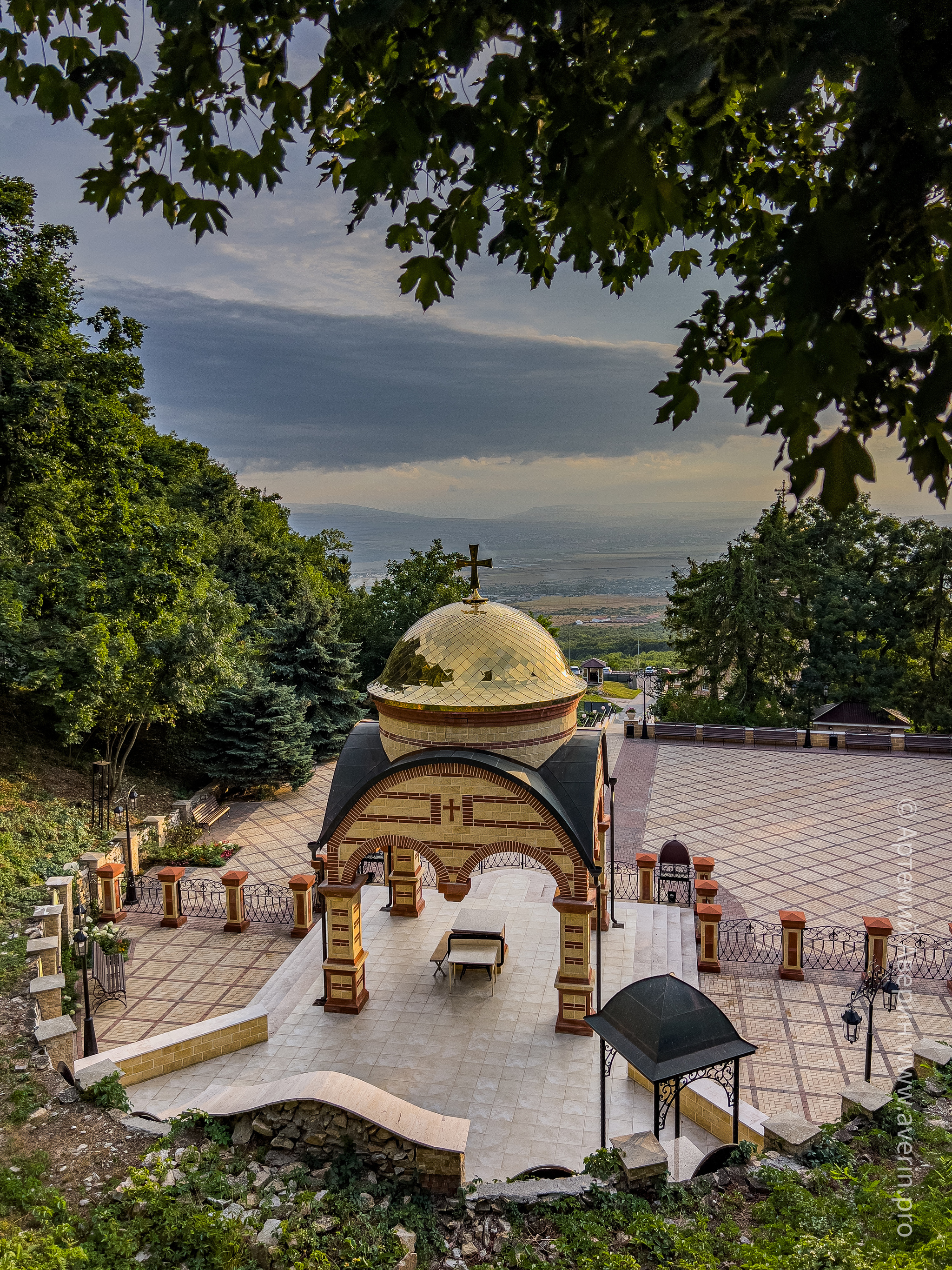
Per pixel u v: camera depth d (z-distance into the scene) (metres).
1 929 17.16
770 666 44.72
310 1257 9.12
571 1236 9.67
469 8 3.60
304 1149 11.17
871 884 23.47
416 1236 9.77
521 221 5.09
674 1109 13.75
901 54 2.55
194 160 4.50
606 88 3.55
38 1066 12.93
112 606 25.09
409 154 3.79
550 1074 14.60
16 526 22.77
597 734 17.44
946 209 2.70
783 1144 11.05
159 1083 14.34
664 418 3.54
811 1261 8.22
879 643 44.91
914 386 2.72
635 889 23.33
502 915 18.20
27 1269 8.43
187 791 30.31
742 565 43.44
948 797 31.20
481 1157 12.62
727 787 32.81
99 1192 10.33
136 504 27.56
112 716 25.50
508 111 3.69
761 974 18.56
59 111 4.50
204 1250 9.20
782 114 2.84
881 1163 10.62
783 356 2.58
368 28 3.66
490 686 16.11
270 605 42.28
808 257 2.61
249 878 24.52
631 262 5.96
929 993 17.66
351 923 16.45
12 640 22.55
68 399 23.44
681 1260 9.05
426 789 16.03
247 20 4.10
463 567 18.03
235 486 48.91
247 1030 15.45
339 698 38.03
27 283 23.03
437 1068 14.80
